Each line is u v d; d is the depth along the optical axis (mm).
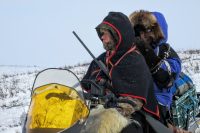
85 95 6648
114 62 7082
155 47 8703
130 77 6875
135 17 8695
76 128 5957
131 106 6586
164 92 8383
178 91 9109
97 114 6355
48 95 6125
